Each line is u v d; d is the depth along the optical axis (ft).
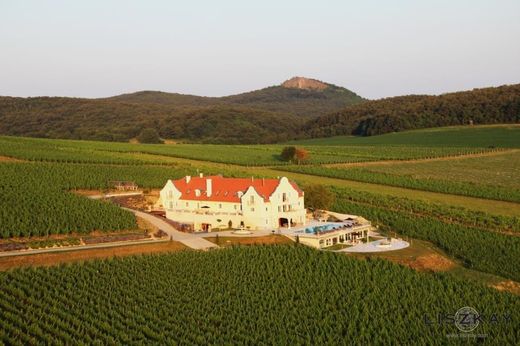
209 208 411.34
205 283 280.31
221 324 237.86
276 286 281.13
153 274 284.82
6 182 437.17
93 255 309.22
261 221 388.78
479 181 585.22
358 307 267.59
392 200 486.38
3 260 292.20
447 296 284.82
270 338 228.63
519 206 482.69
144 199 466.70
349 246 369.50
